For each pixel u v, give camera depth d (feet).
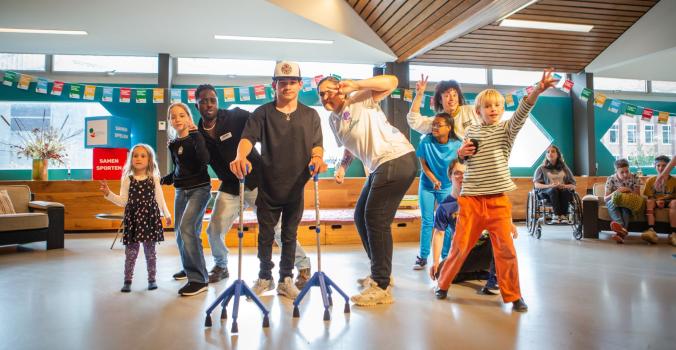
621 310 7.47
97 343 5.98
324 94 8.05
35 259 13.42
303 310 7.56
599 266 11.69
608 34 23.56
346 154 9.72
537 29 22.04
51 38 21.30
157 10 18.49
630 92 29.40
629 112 22.70
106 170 20.98
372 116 8.15
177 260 13.10
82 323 6.92
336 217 17.28
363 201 8.79
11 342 6.04
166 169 23.15
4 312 7.57
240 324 6.80
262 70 25.96
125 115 24.00
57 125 23.70
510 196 24.62
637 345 5.77
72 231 20.71
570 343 5.85
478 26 19.54
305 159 8.25
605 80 29.55
